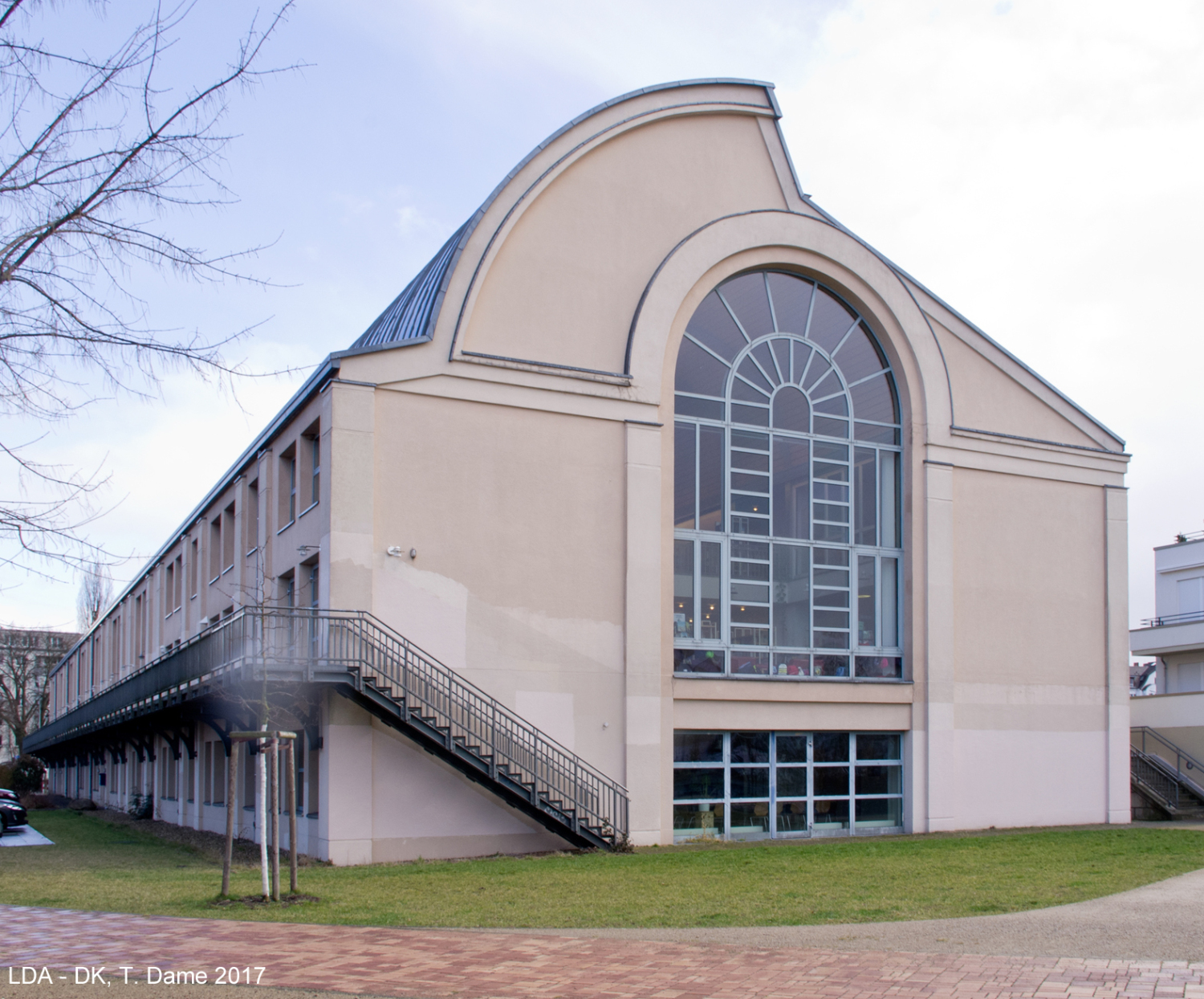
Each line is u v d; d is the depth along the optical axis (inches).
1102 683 1028.5
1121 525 1058.1
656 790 800.9
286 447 872.3
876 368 979.3
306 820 764.0
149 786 1395.2
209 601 1161.4
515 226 823.7
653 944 374.6
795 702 876.6
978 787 948.6
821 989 307.9
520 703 765.3
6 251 283.3
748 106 935.7
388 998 299.4
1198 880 540.4
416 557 746.2
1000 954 350.9
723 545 879.1
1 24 273.3
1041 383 1040.8
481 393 784.9
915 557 948.6
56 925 413.4
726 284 923.4
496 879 573.6
